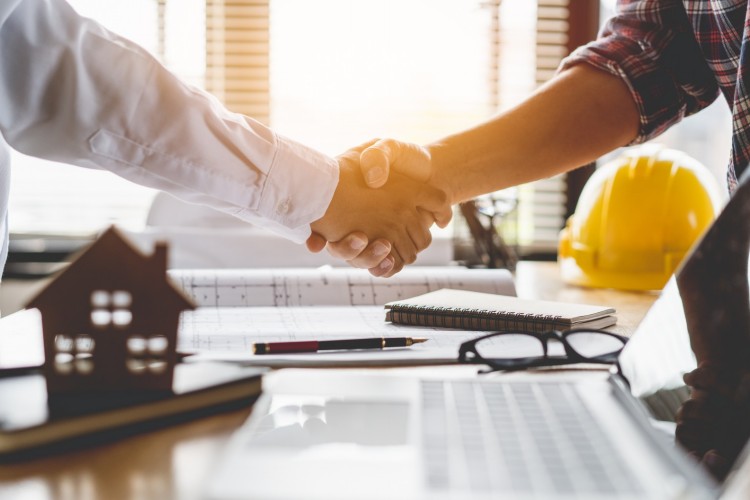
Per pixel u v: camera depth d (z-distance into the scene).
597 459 0.36
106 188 1.93
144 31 1.90
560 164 1.12
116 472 0.38
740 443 0.38
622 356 0.56
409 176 1.06
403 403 0.46
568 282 1.29
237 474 0.33
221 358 0.62
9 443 0.39
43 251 1.88
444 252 1.34
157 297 0.45
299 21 1.90
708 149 1.79
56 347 0.45
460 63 1.94
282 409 0.45
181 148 0.80
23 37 0.69
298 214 0.91
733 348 0.43
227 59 1.96
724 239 0.49
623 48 1.11
